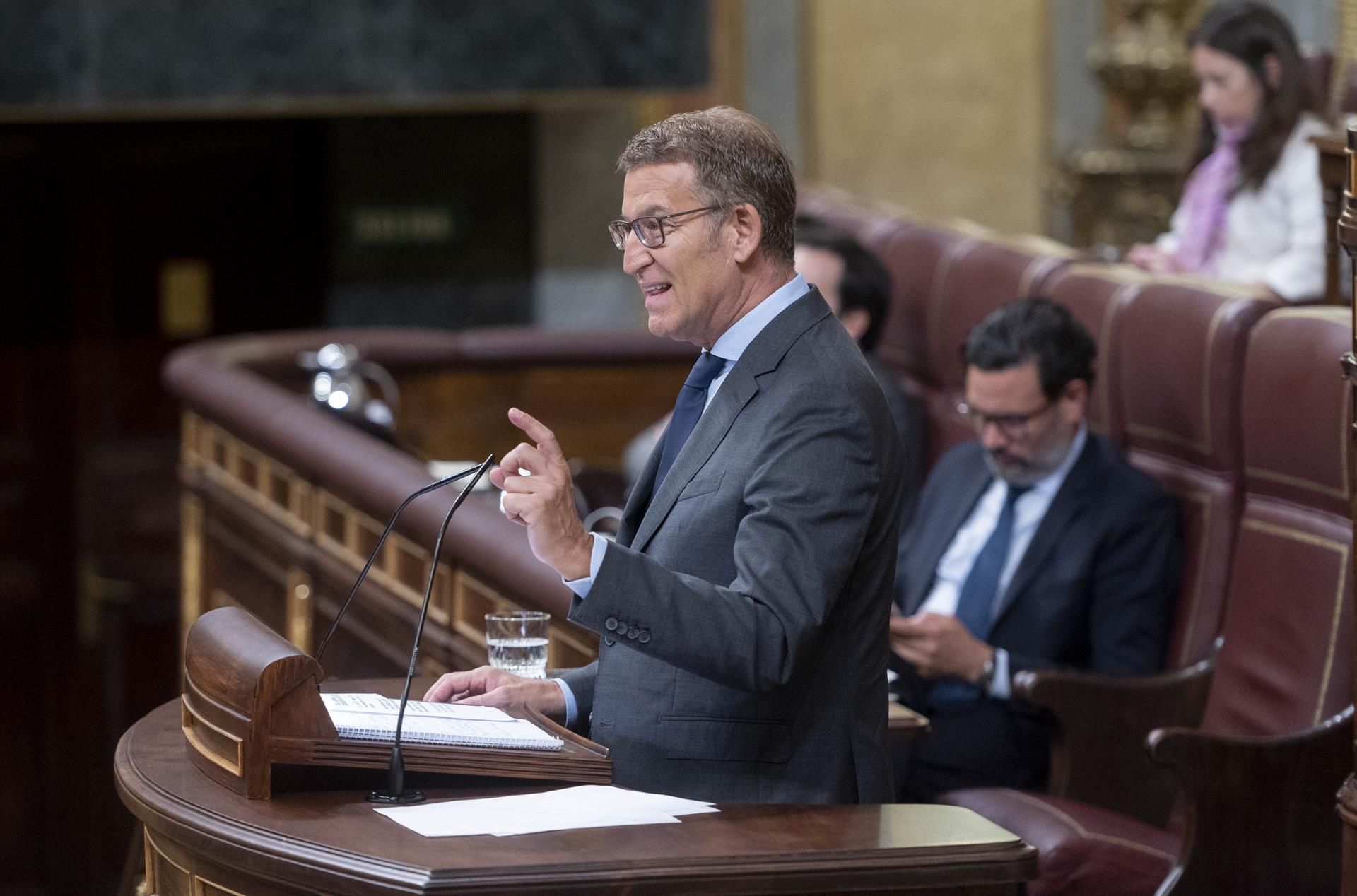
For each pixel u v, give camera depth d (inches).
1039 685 502.9
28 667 1385.3
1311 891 451.8
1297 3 1140.5
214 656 327.6
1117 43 1133.7
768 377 335.6
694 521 332.2
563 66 1106.7
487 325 1280.8
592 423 1025.5
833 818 307.0
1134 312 577.9
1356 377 341.1
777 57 1263.5
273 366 894.4
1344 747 451.8
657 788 332.8
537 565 488.7
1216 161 731.4
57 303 1350.9
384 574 634.8
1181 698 513.7
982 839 296.7
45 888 1398.9
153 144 1336.1
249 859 289.9
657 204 335.0
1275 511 497.0
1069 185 1205.7
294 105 1095.0
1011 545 557.6
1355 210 336.5
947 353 744.3
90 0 1076.5
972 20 1267.2
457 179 1269.7
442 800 314.0
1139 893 461.1
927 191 1279.5
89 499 1373.0
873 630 339.6
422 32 1096.8
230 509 823.1
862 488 324.2
